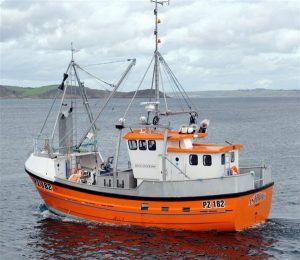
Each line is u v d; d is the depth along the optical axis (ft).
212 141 293.43
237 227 102.99
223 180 100.58
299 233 104.83
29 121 499.51
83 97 129.39
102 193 109.09
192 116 114.32
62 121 125.70
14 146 279.28
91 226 110.93
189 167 108.27
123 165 199.82
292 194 144.97
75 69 126.72
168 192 103.50
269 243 99.04
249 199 103.09
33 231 110.01
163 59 111.86
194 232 104.27
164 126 107.24
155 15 110.52
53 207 119.24
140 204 105.91
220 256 92.94
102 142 284.41
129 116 554.05
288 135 327.47
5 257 95.04
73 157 123.65
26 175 182.50
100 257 93.66
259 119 498.69
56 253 96.53
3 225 115.24
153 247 97.55
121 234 104.99
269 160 216.13
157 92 111.96
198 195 101.91
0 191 153.17
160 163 109.91
